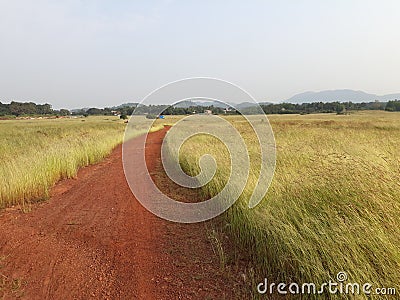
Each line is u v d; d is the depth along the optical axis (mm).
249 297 3447
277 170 6395
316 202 4445
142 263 4238
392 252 3215
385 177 5062
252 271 3859
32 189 7523
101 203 7020
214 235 4996
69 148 12375
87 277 3916
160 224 5660
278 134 15312
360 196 4410
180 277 3885
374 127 22688
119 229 5445
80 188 8492
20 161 8898
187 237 5086
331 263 3197
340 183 4871
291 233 3686
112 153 15430
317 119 36219
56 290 3664
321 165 6039
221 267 4070
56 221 5871
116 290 3625
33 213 6391
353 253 3246
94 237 5109
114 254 4516
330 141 11250
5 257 4488
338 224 3732
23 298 3537
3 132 27078
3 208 6715
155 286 3695
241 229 4699
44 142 17031
